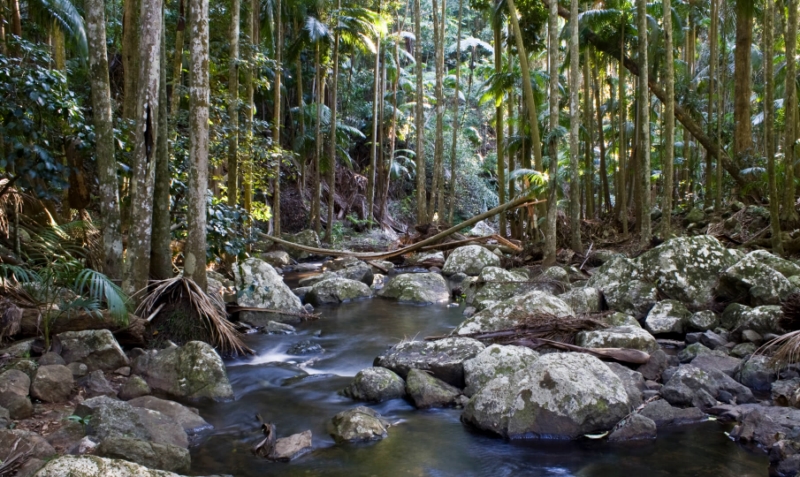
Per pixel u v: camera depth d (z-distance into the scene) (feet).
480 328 22.15
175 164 28.91
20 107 21.67
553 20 35.22
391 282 36.50
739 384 16.74
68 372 16.24
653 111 59.00
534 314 21.93
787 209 33.04
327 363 21.74
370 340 25.09
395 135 88.53
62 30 35.17
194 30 22.16
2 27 30.27
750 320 20.77
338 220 80.38
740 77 44.29
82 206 27.30
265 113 75.15
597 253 38.99
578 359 16.30
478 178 98.17
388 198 92.12
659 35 45.34
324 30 61.26
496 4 48.42
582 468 13.12
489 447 14.29
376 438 14.80
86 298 19.10
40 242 23.72
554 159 36.27
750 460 13.19
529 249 43.39
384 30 67.97
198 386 17.71
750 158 42.39
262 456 13.71
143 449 12.21
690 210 46.37
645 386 17.60
